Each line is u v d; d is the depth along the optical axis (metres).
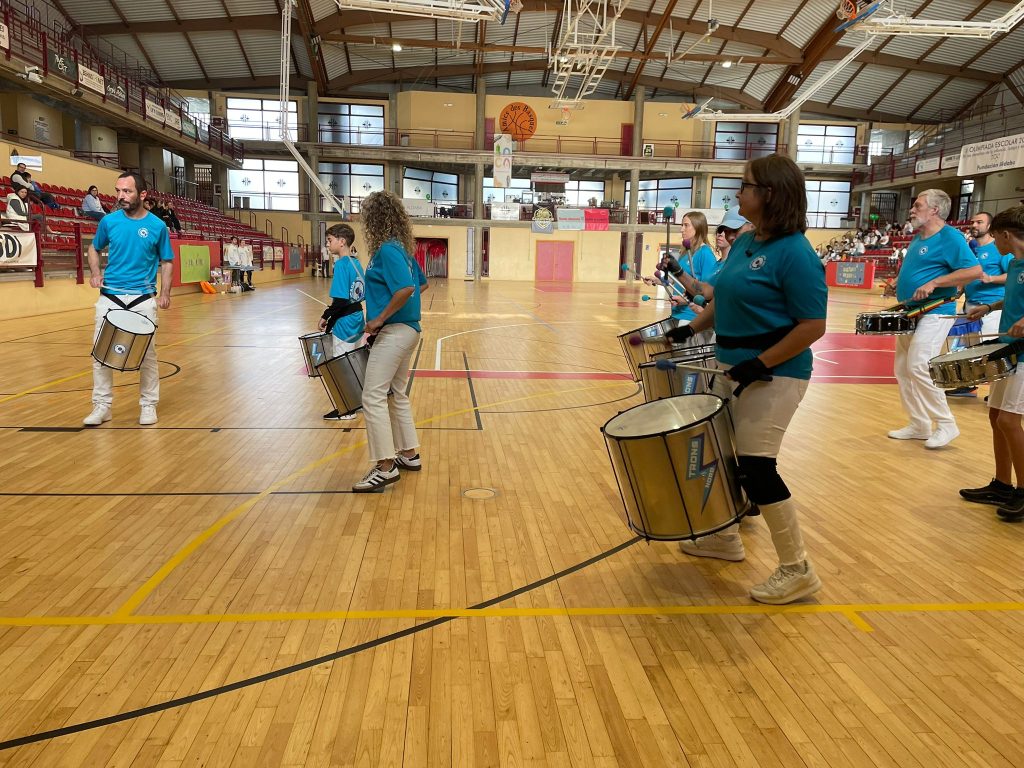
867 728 2.03
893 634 2.56
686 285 4.15
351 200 32.94
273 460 4.54
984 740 1.98
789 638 2.52
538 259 34.06
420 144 33.03
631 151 34.16
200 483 4.06
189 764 1.81
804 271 2.43
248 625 2.53
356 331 5.75
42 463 4.37
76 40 25.11
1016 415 3.64
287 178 32.50
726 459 2.57
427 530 3.47
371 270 3.86
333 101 32.66
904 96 32.41
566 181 33.38
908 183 31.34
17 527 3.37
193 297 17.94
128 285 5.16
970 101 32.16
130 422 5.41
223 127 31.48
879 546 3.37
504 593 2.83
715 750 1.92
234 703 2.07
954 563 3.18
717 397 2.76
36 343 9.28
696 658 2.38
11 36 16.92
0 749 1.85
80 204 18.17
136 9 25.56
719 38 27.91
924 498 4.05
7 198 12.12
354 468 4.43
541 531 3.49
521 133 33.50
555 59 23.58
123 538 3.27
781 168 2.47
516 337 11.84
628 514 2.71
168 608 2.63
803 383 2.60
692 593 2.86
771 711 2.10
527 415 6.04
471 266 34.06
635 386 7.47
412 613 2.64
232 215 31.81
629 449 2.49
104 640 2.41
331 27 25.80
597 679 2.25
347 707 2.07
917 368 5.06
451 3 17.42
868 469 4.61
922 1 24.98
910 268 5.01
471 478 4.31
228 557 3.10
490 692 2.16
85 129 23.98
